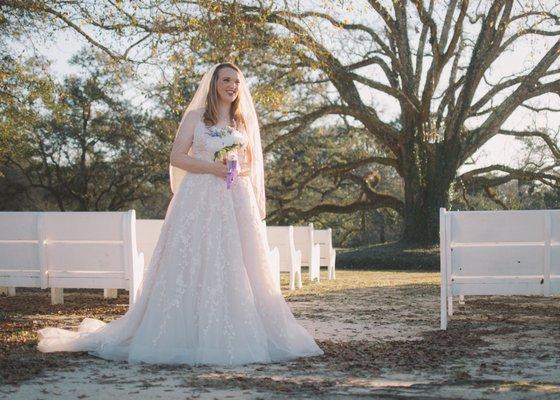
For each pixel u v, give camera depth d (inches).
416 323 264.5
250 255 200.7
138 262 284.8
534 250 234.8
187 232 196.5
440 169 1063.6
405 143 1087.6
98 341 200.2
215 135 206.2
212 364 182.1
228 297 191.2
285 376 163.8
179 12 614.2
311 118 1086.4
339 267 973.2
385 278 614.2
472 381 151.9
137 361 185.0
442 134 1092.5
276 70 990.4
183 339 188.7
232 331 187.0
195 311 190.2
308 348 197.0
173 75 698.8
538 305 326.3
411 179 1082.1
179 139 207.3
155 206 1774.1
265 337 191.5
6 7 671.1
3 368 171.2
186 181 203.8
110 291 369.7
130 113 1437.0
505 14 944.3
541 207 1611.7
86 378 160.9
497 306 321.7
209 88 210.7
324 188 1775.3
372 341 220.7
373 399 135.3
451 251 239.3
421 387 146.3
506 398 134.3
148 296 197.8
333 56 980.6
